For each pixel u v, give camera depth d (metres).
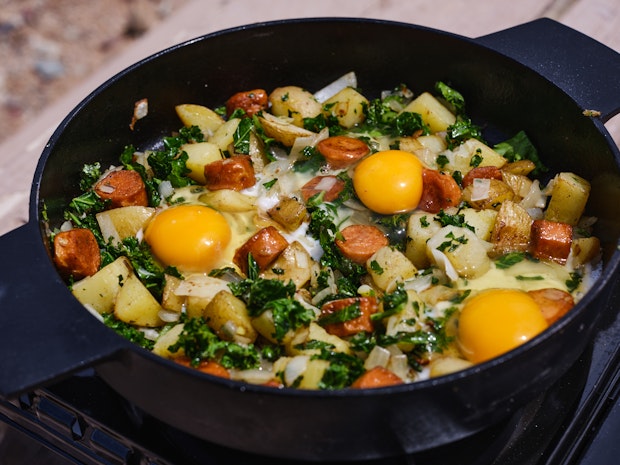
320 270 0.47
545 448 0.43
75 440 0.45
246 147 0.53
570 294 0.45
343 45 0.57
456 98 0.55
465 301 0.44
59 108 0.68
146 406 0.40
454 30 0.70
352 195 0.51
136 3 1.14
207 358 0.42
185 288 0.45
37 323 0.38
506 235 0.47
